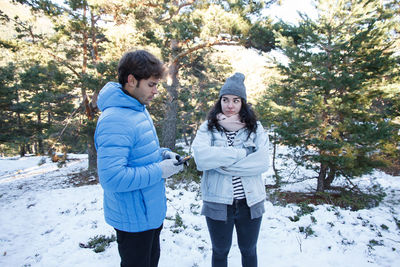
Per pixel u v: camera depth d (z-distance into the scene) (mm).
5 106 20016
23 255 3418
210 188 1829
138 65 1282
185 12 9289
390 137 5973
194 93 12922
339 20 6422
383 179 9266
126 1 8938
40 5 9125
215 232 1831
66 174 14047
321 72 6449
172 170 1448
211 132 1883
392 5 9414
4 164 20672
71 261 2760
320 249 2852
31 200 7395
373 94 6371
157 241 1702
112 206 1407
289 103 7969
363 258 2674
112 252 2902
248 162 1731
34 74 10859
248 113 1890
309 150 7293
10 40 9688
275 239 3096
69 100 13484
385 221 3773
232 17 7684
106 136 1219
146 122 1420
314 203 6418
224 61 13008
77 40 10406
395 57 6391
